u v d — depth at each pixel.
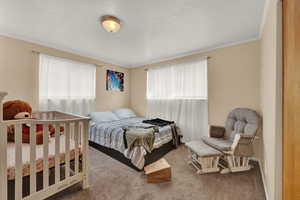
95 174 2.01
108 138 2.61
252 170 2.14
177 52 3.25
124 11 1.74
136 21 1.97
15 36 2.40
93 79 3.55
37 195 1.29
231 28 2.16
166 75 3.65
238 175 2.00
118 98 4.27
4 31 2.26
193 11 1.74
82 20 1.94
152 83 3.94
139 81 4.38
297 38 0.88
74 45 2.85
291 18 0.94
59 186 1.45
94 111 3.57
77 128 1.62
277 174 1.17
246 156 2.03
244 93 2.57
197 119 3.14
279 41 1.13
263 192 1.65
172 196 1.57
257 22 1.99
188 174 2.04
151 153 2.38
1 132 1.10
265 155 1.80
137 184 1.78
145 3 1.58
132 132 2.33
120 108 4.33
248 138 2.02
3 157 1.11
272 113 1.30
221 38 2.51
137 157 2.09
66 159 1.52
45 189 1.34
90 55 3.46
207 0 1.54
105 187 1.72
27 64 2.54
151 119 3.58
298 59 0.87
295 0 0.90
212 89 2.96
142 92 4.30
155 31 2.26
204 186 1.76
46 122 1.33
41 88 2.68
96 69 3.70
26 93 2.53
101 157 2.57
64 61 3.00
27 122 1.22
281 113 1.13
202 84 3.07
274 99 1.20
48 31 2.26
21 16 1.84
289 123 0.99
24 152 1.48
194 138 3.18
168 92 3.61
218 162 2.28
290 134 0.98
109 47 2.96
